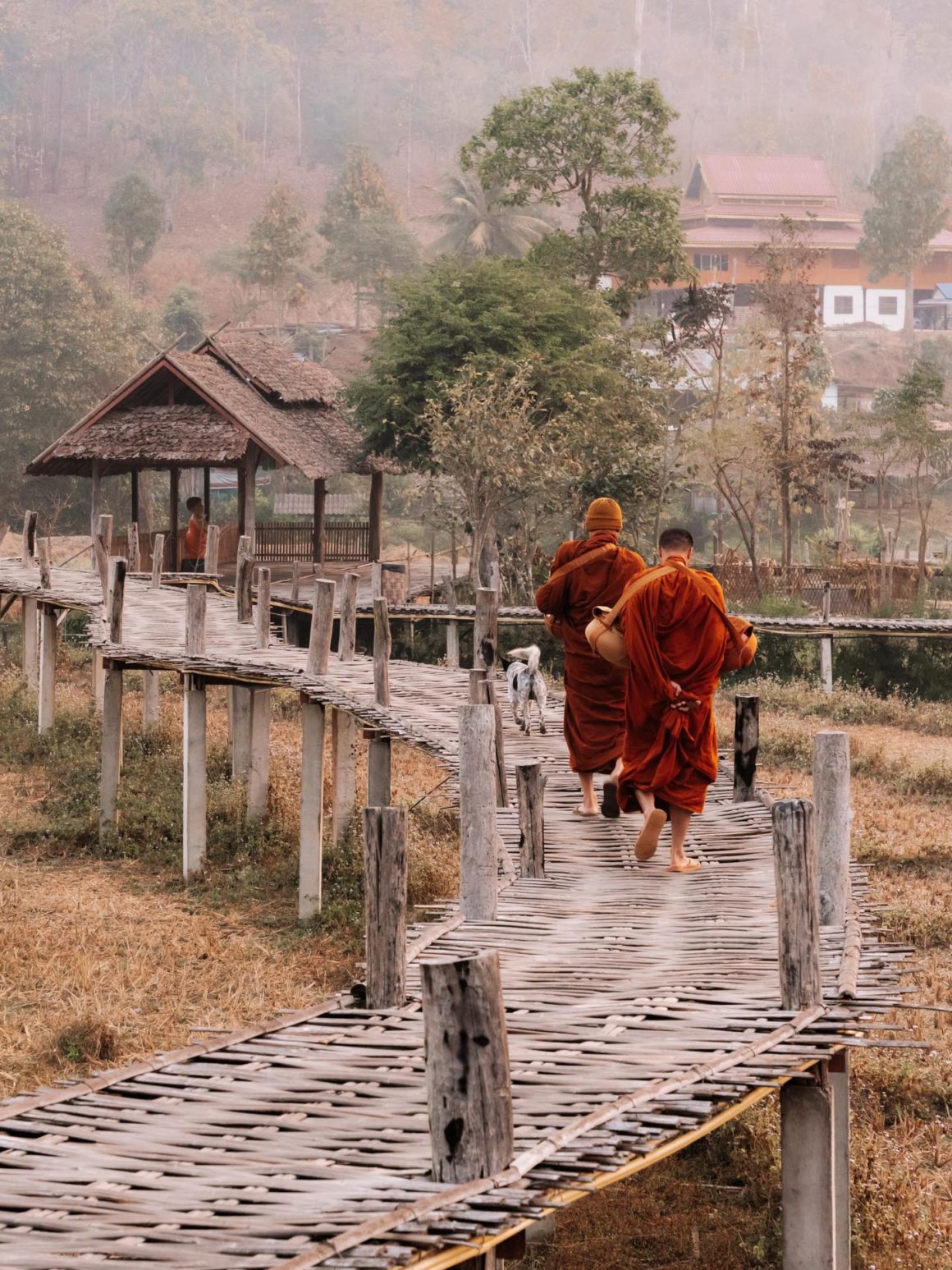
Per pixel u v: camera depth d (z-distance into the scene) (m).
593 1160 6.61
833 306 130.00
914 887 20.50
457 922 11.24
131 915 20.05
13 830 24.05
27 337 78.12
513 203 58.22
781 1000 9.02
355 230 134.75
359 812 24.70
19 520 78.25
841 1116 10.62
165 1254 5.71
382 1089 7.75
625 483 45.09
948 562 51.31
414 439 44.62
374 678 19.97
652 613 12.03
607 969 9.98
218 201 182.00
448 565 58.97
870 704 34.69
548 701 22.22
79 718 30.91
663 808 12.35
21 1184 6.52
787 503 53.06
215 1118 7.35
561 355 43.88
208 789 25.70
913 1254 11.14
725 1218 11.97
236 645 24.41
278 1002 16.27
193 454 41.81
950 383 111.00
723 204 127.56
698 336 60.16
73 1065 14.23
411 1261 5.84
